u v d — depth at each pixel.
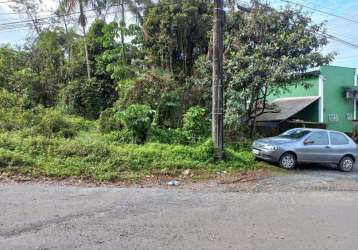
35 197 7.75
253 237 5.72
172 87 17.72
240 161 13.42
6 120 15.05
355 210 7.66
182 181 10.61
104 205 7.33
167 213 6.93
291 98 25.38
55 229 5.76
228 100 16.58
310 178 11.84
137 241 5.37
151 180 10.49
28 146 12.04
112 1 21.52
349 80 24.56
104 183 9.75
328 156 13.90
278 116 21.56
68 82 22.80
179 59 23.03
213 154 13.11
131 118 14.82
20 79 20.72
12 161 10.56
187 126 15.56
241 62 16.22
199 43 22.19
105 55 21.95
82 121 17.73
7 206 6.95
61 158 11.53
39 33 26.17
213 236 5.70
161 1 21.95
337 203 8.33
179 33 21.83
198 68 18.77
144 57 22.72
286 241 5.59
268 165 13.66
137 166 11.51
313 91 24.14
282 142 13.70
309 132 14.16
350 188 10.45
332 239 5.73
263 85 16.16
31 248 4.95
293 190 9.84
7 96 17.38
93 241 5.30
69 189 8.73
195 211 7.14
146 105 16.16
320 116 23.50
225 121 16.36
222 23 13.34
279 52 16.36
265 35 16.81
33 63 23.56
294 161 13.62
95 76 23.62
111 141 14.38
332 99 23.97
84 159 11.48
